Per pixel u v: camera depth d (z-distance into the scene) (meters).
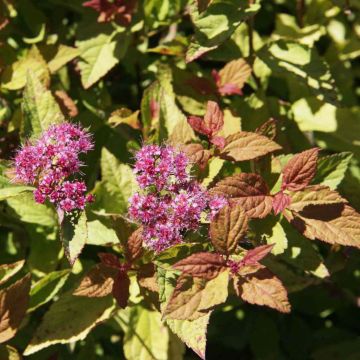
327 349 0.71
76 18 0.72
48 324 0.59
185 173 0.54
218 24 0.61
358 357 0.70
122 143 0.67
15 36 0.71
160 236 0.53
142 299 0.60
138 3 0.68
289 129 0.69
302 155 0.55
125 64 0.71
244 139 0.57
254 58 0.66
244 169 0.61
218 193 0.55
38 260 0.65
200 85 0.65
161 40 0.72
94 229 0.61
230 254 0.53
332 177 0.59
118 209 0.62
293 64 0.65
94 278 0.56
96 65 0.66
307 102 0.70
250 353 0.74
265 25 0.76
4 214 0.66
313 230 0.56
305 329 0.72
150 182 0.54
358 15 0.76
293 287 0.64
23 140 0.59
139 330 0.63
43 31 0.69
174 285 0.54
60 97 0.65
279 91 0.73
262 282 0.53
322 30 0.73
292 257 0.60
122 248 0.57
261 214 0.55
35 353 0.64
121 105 0.68
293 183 0.56
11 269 0.59
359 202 0.64
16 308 0.57
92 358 0.65
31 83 0.59
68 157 0.55
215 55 0.68
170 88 0.65
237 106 0.66
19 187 0.56
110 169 0.62
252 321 0.72
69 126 0.56
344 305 0.72
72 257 0.54
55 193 0.55
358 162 0.70
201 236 0.57
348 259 0.69
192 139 0.59
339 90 0.74
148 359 0.62
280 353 0.72
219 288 0.52
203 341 0.53
